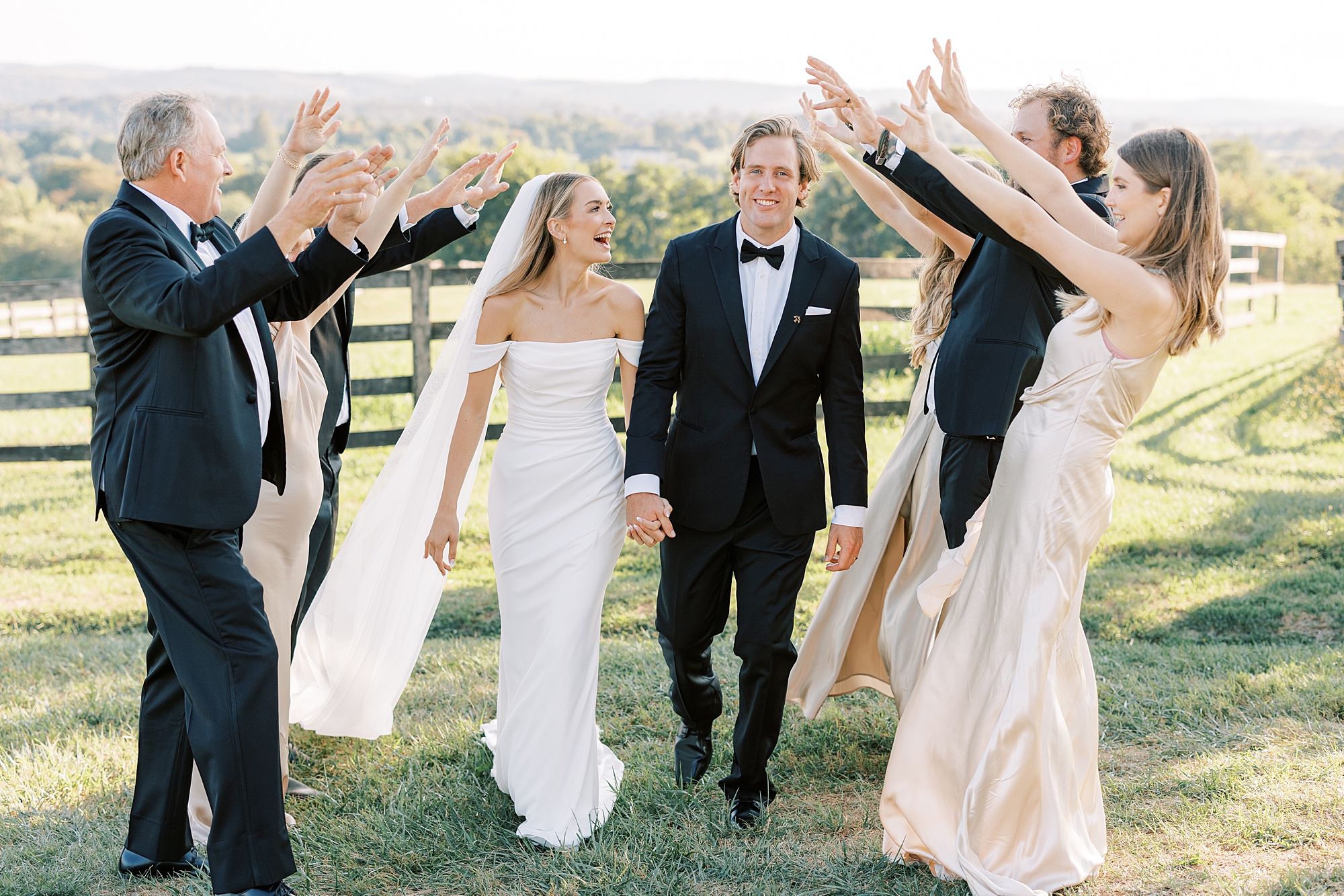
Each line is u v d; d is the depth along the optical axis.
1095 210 3.07
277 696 2.64
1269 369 12.38
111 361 2.60
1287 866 2.71
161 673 2.83
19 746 3.87
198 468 2.56
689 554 3.23
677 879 2.79
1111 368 2.68
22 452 8.14
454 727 3.93
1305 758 3.36
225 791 2.54
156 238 2.56
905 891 2.68
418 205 3.52
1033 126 3.18
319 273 2.82
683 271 3.17
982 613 2.80
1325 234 53.88
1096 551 6.49
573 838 3.02
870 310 11.56
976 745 2.73
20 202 76.44
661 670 4.60
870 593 3.65
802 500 3.12
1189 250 2.59
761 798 3.24
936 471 3.39
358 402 11.73
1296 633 4.97
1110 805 3.14
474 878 2.84
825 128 2.98
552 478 3.25
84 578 6.67
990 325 3.10
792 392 3.15
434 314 25.50
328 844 3.01
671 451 3.23
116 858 2.93
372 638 3.63
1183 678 4.23
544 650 3.15
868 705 4.12
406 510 3.46
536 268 3.26
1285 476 8.17
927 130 2.65
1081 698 2.80
